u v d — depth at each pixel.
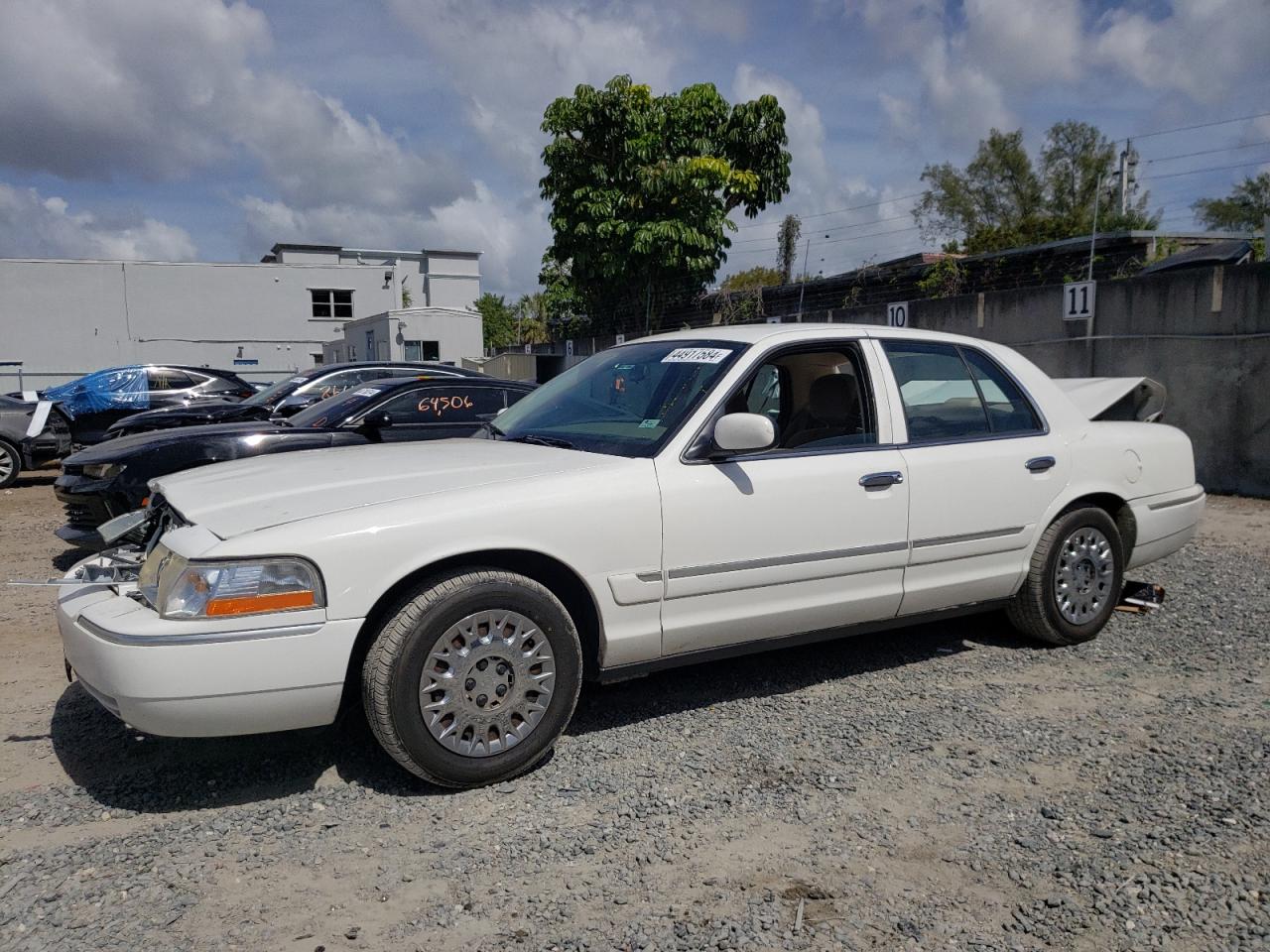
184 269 36.44
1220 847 3.01
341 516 3.30
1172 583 6.46
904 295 16.52
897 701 4.33
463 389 8.75
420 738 3.29
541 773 3.60
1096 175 39.66
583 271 17.12
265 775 3.59
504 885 2.84
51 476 14.46
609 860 2.98
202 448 7.05
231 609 3.12
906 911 2.70
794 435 4.34
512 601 3.45
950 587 4.60
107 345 35.53
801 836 3.12
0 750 3.86
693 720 4.12
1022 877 2.86
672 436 3.91
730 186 16.66
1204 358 10.11
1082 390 5.86
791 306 18.36
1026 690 4.46
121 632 3.11
